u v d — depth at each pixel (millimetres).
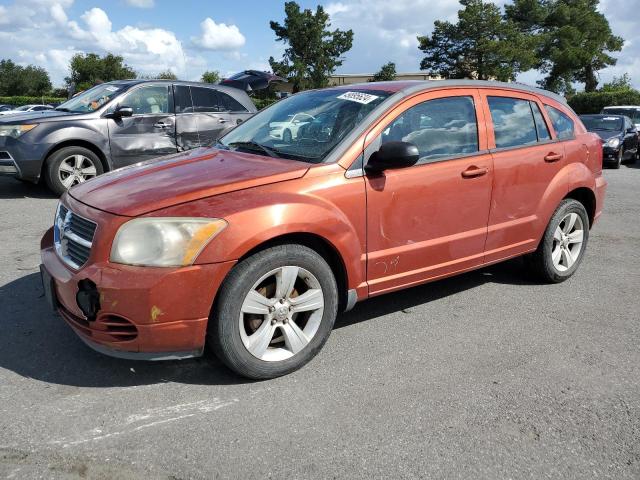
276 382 3162
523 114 4523
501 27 56438
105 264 2830
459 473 2434
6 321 3844
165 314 2797
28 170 7824
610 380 3262
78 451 2506
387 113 3639
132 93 8500
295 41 64812
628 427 2801
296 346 3229
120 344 2857
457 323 4047
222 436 2646
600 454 2590
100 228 2883
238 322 2990
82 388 3045
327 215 3209
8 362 3301
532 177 4426
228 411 2857
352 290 3465
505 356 3539
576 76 64062
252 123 4355
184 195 2961
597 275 5262
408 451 2568
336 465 2461
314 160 3426
